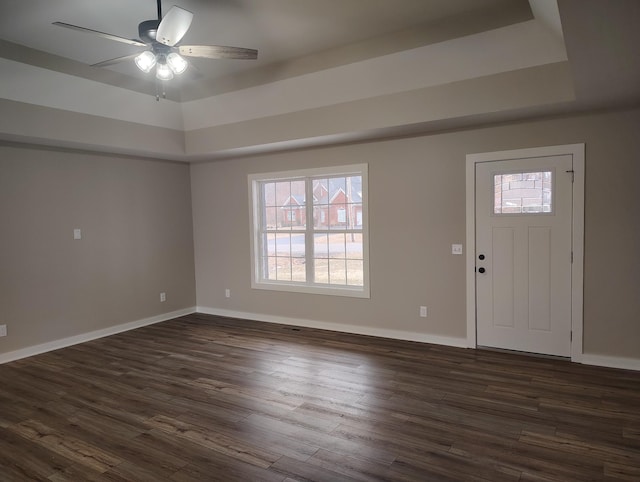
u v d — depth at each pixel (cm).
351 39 356
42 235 458
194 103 502
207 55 292
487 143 413
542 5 264
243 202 581
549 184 388
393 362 400
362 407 309
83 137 439
